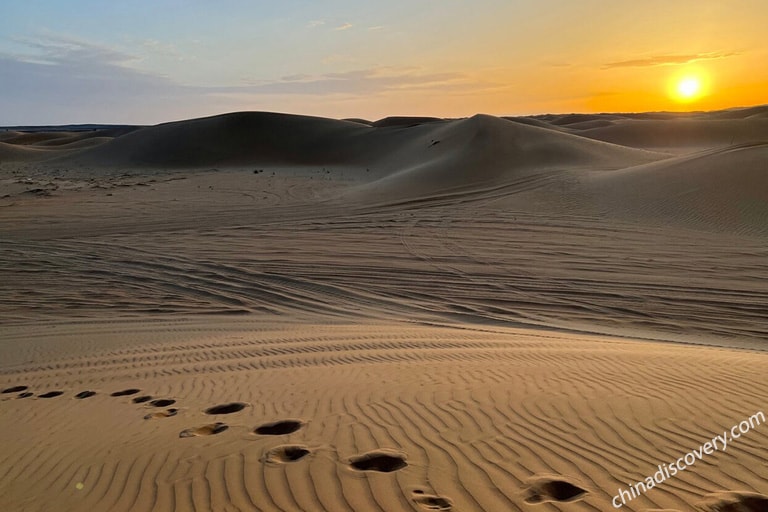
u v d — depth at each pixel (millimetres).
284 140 87125
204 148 84062
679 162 32938
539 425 5105
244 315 13367
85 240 23016
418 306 13992
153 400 6652
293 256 19734
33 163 84562
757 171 28188
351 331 10984
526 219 26297
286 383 7012
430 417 5414
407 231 24250
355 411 5715
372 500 3855
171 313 13586
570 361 7699
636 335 11391
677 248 20156
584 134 107688
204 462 4578
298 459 4570
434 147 60344
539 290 15203
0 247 21719
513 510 3682
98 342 10641
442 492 3939
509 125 57812
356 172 60969
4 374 8641
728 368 7121
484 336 10445
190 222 27391
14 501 4133
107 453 4926
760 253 19109
